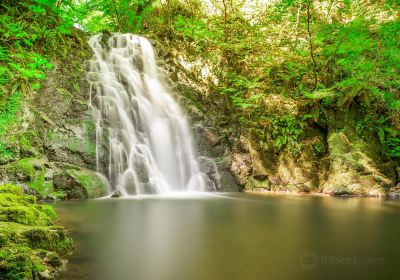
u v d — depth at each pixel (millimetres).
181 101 12055
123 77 11211
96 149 8984
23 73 8555
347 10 15047
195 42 14406
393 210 7512
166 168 10445
